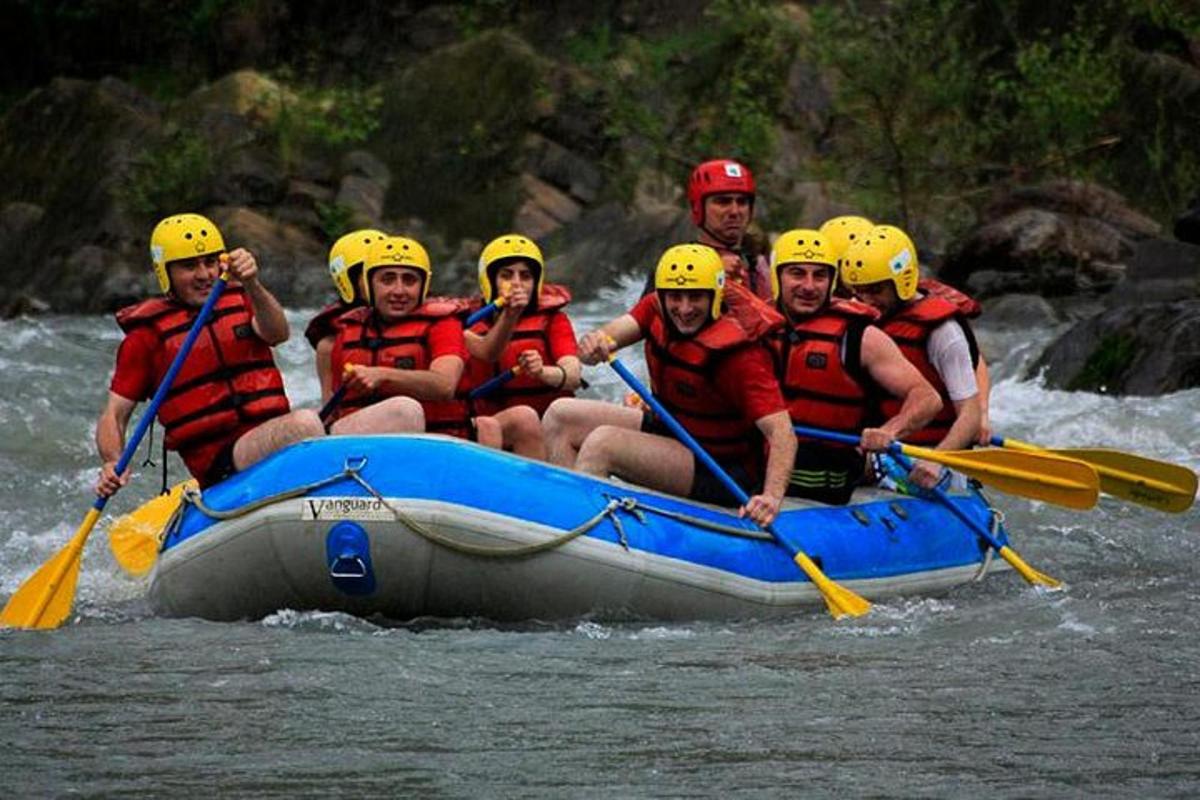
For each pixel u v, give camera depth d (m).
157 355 21.08
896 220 57.53
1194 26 59.84
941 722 16.22
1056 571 23.48
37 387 37.34
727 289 21.08
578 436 21.89
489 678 17.69
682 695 17.11
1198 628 19.67
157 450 32.59
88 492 29.19
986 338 42.56
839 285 24.33
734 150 60.88
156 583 20.86
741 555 20.48
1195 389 34.88
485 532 19.45
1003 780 14.70
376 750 15.50
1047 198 52.81
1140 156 58.25
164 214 61.62
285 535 19.69
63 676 17.95
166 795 14.44
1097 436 32.56
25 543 25.97
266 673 17.92
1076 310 45.97
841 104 58.38
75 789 14.59
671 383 21.17
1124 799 14.27
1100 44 60.94
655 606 20.02
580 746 15.59
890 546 21.81
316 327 22.58
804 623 20.20
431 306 21.61
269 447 20.59
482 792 14.49
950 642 19.17
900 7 60.22
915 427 21.42
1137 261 44.09
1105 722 16.20
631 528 20.00
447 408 21.73
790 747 15.54
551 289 24.62
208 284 21.03
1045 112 56.31
